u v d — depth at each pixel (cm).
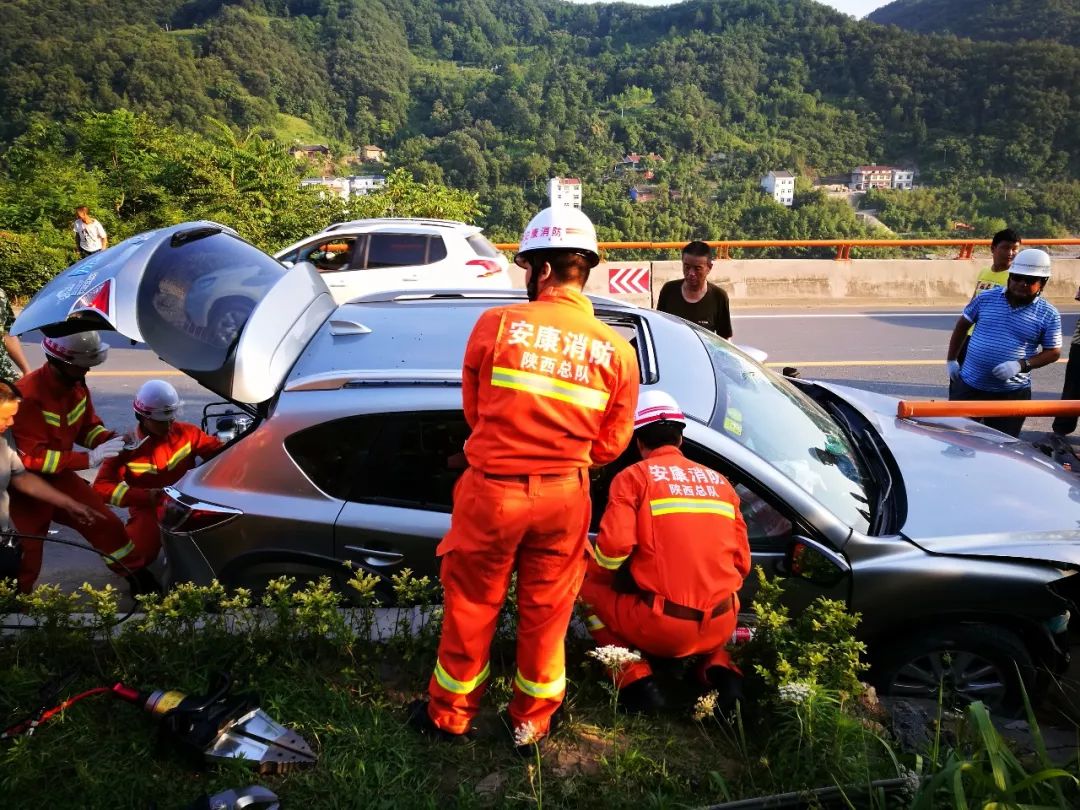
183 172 1795
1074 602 319
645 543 271
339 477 340
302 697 277
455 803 238
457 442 334
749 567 283
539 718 249
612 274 1277
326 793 239
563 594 232
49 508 405
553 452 210
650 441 288
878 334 1102
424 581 304
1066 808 210
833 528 315
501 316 212
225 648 293
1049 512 344
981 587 311
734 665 287
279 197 1697
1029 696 327
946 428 440
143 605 296
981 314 541
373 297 449
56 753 249
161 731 250
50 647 291
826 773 245
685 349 385
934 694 328
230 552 347
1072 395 668
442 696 248
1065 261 1382
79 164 1866
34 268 1358
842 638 283
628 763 250
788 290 1360
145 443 432
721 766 260
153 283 332
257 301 374
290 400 343
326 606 293
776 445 344
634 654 258
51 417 394
